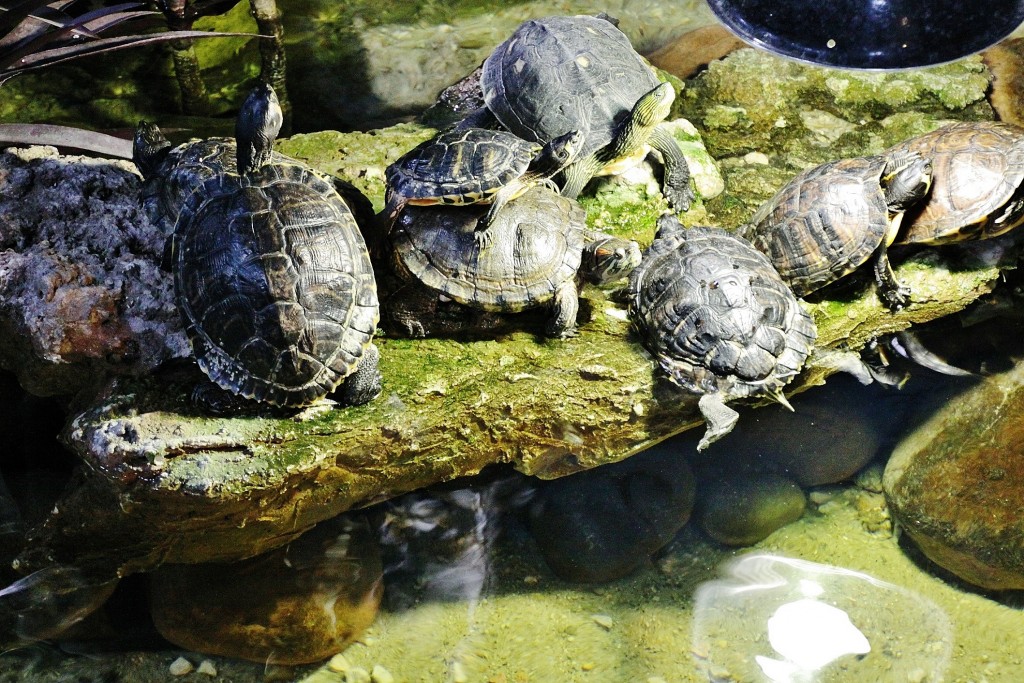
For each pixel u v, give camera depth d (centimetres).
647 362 288
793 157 312
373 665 285
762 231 294
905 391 298
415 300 286
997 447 291
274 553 287
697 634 287
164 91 320
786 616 288
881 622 287
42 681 282
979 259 295
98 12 296
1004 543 287
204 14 319
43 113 315
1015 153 292
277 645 285
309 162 303
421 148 288
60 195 289
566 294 286
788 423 296
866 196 291
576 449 290
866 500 296
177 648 285
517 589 290
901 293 292
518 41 302
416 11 331
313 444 279
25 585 283
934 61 265
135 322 282
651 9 334
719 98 317
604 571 291
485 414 285
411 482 288
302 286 277
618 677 284
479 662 285
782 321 287
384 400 282
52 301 281
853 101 317
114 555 283
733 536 292
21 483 287
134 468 275
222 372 276
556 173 293
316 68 323
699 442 292
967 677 283
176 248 280
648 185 304
